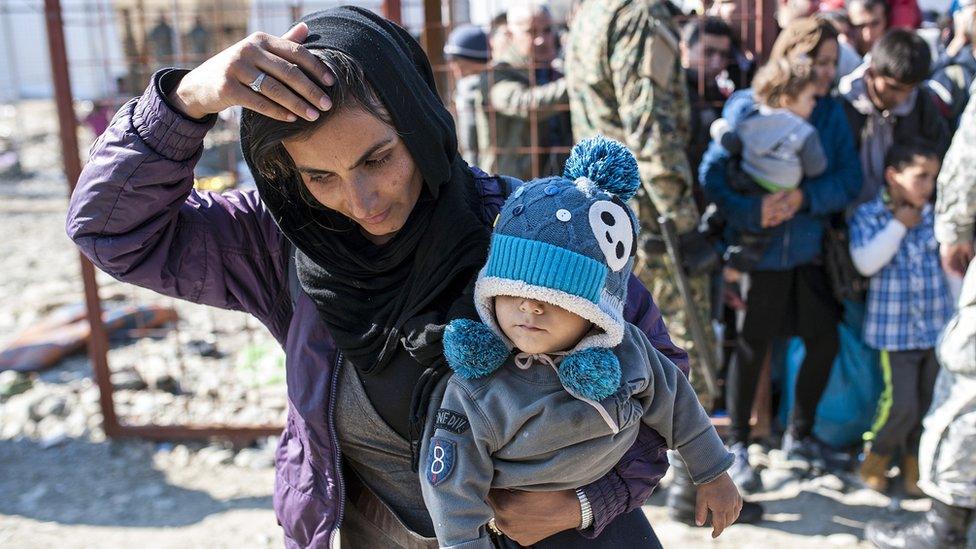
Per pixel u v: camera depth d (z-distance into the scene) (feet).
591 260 4.37
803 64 11.50
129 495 12.94
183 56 14.34
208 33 14.67
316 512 5.25
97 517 12.39
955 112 14.58
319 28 4.61
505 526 5.01
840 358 12.70
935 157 11.46
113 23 15.35
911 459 12.09
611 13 10.64
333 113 4.29
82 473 13.55
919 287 11.79
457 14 14.67
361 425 5.16
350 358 5.00
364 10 4.89
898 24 16.19
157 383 15.92
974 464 9.75
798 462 12.86
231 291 5.41
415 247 4.86
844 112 12.31
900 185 11.62
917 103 12.60
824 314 12.27
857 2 15.26
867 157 12.35
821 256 12.14
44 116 51.88
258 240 5.40
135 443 14.26
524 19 13.75
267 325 5.58
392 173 4.54
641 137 10.57
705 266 10.80
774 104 11.72
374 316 4.94
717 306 11.75
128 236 4.92
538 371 4.70
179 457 13.92
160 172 4.78
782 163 11.58
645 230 10.89
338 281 4.97
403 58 4.68
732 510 5.44
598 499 4.97
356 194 4.48
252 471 13.56
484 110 13.85
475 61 14.03
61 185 36.99
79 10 13.37
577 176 4.75
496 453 4.76
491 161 13.92
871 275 12.02
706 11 14.06
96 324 13.94
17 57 44.11
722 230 12.30
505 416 4.65
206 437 14.20
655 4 10.55
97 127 15.72
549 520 4.94
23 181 37.68
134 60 13.94
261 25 13.66
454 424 4.70
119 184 4.76
